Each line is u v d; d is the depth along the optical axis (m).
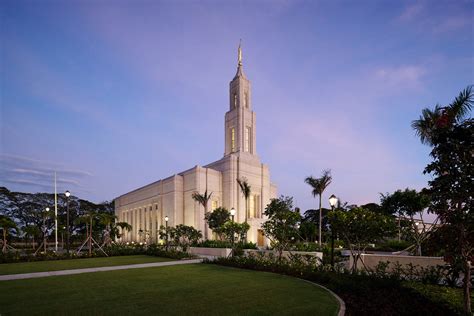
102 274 15.80
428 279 12.44
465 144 7.45
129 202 84.62
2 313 8.62
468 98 15.96
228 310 8.66
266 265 16.81
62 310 8.85
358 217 14.01
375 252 34.09
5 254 24.41
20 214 78.06
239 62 70.25
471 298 9.90
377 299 9.73
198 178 57.53
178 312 8.52
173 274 15.52
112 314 8.45
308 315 8.15
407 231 24.25
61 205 86.31
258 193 63.31
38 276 15.21
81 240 59.78
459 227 7.50
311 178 44.84
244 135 64.94
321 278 12.95
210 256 28.23
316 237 59.50
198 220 56.03
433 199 7.97
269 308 8.80
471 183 7.23
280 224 18.84
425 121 19.11
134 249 31.33
